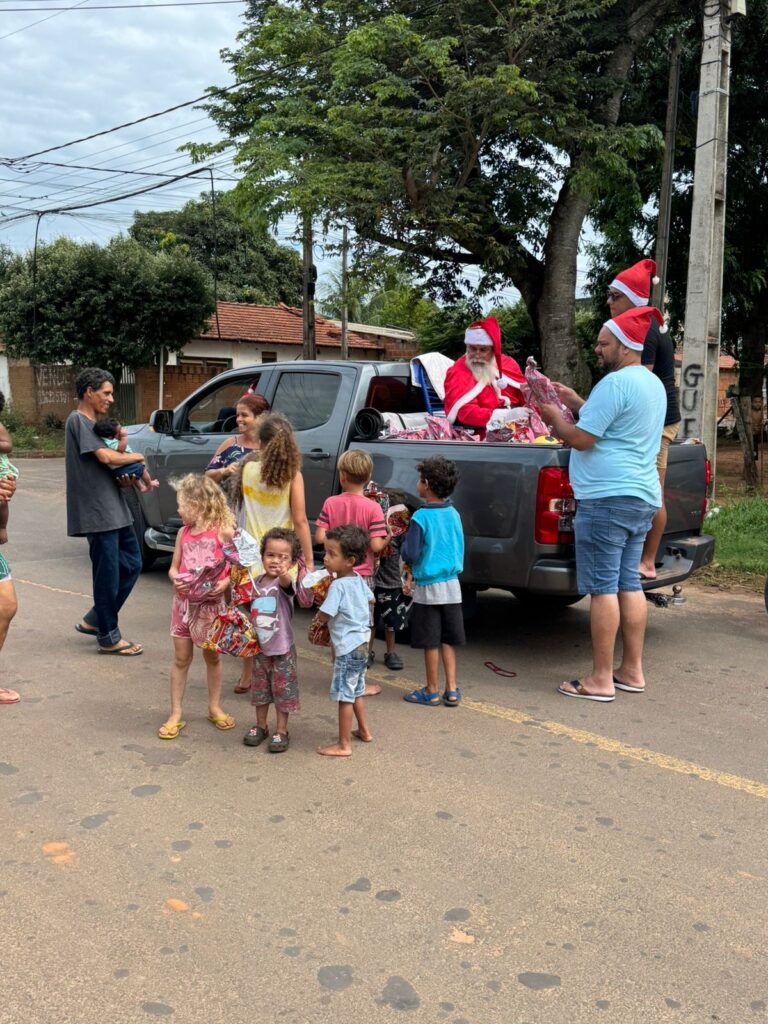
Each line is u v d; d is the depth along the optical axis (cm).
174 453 764
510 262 1616
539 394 502
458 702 492
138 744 431
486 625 668
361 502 501
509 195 1653
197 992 254
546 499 523
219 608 424
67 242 2495
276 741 420
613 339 496
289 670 421
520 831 348
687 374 1009
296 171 1373
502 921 289
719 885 312
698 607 727
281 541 419
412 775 398
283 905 296
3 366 2742
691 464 627
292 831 346
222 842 338
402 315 3594
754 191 1683
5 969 264
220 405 778
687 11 1416
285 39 1556
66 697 496
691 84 1678
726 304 1738
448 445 573
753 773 405
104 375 549
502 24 1376
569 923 288
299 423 680
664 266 1416
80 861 324
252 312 3122
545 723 464
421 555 473
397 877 314
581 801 374
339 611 415
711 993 255
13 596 476
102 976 261
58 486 1570
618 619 505
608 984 259
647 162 1647
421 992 254
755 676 549
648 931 285
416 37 1361
